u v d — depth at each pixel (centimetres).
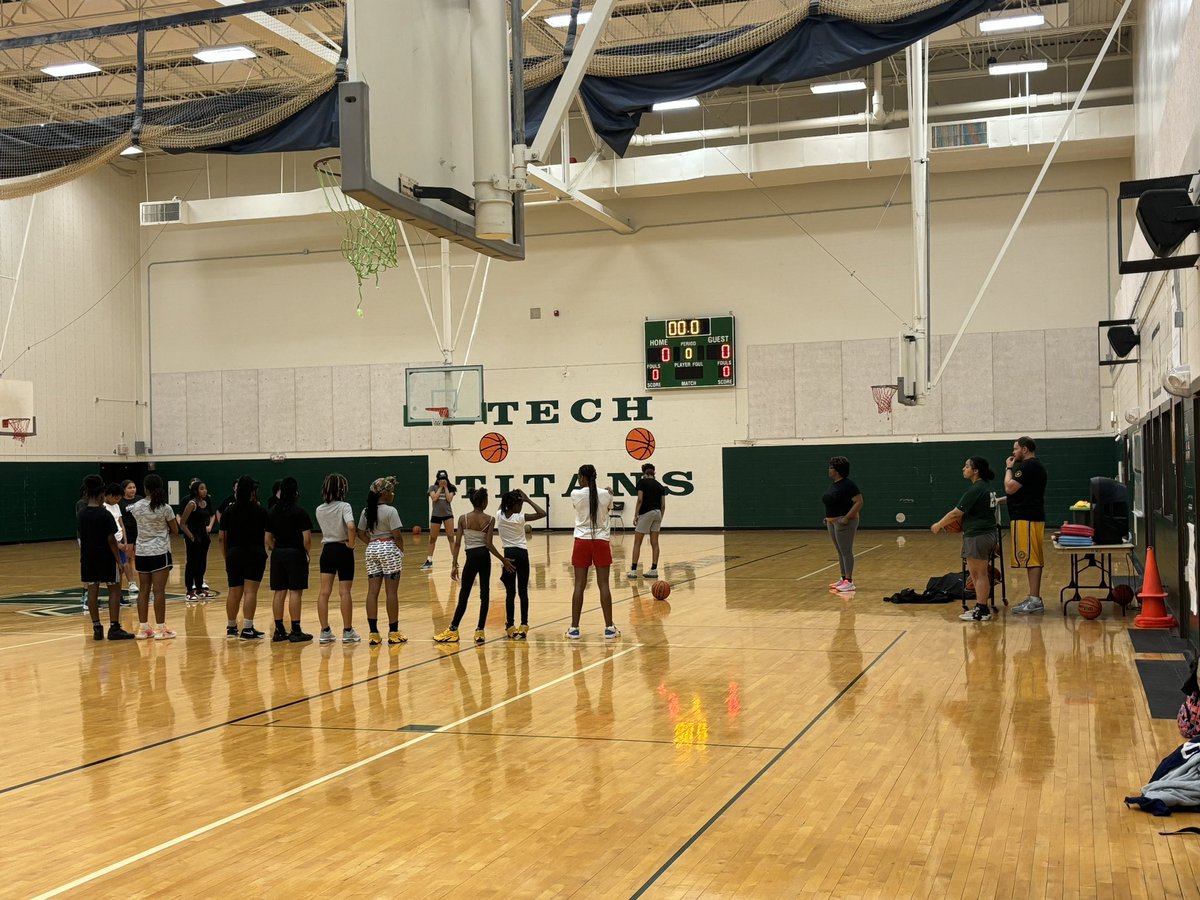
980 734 655
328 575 1093
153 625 1245
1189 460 899
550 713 747
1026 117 2288
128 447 3114
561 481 2852
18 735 720
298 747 668
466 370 2527
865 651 961
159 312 3152
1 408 2497
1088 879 420
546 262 2856
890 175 2580
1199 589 837
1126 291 1792
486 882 432
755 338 2708
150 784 592
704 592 1462
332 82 1137
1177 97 963
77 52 2320
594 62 1078
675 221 2759
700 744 649
